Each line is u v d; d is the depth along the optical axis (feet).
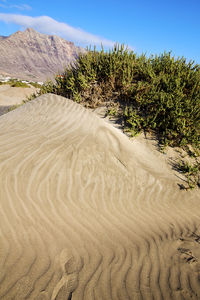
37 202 8.20
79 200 8.85
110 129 13.34
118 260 6.61
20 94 58.65
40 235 7.06
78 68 19.98
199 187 11.46
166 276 6.15
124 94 16.87
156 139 13.96
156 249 7.20
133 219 8.64
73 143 11.51
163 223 8.71
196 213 9.71
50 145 11.12
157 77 17.01
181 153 13.30
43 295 5.24
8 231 6.91
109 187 9.95
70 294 5.37
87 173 10.18
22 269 5.83
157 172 11.66
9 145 10.69
